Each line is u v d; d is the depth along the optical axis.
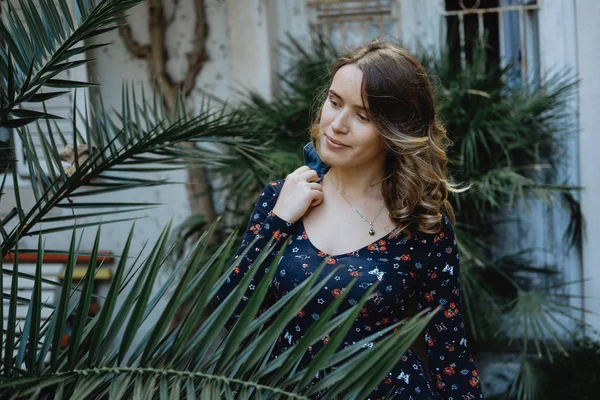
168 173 4.74
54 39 2.09
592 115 4.22
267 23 4.58
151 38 4.70
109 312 1.48
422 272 2.01
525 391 3.85
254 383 1.45
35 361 1.49
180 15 4.72
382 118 1.90
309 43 4.76
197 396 1.49
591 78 4.21
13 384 1.32
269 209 2.09
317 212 2.02
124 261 1.49
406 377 1.97
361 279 1.91
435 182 1.98
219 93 4.73
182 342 1.47
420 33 4.62
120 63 4.74
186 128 2.61
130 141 2.52
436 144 2.04
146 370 1.46
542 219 4.47
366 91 1.88
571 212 4.34
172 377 1.47
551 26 4.40
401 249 1.97
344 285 1.91
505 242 4.51
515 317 3.96
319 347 1.93
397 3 4.63
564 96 4.25
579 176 4.34
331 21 4.73
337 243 1.97
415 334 1.40
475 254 4.09
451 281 2.05
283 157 3.89
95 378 1.43
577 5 4.20
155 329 1.47
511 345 4.38
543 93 4.18
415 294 2.06
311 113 2.33
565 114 4.21
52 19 2.07
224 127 2.79
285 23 4.79
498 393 4.35
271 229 1.98
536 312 3.87
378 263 1.94
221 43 4.71
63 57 2.03
